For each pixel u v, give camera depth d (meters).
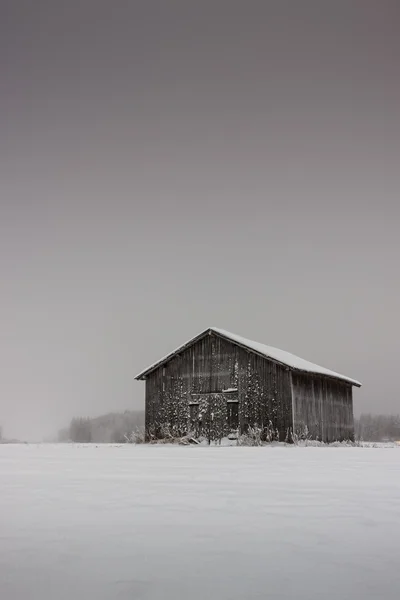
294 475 9.92
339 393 36.50
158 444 30.86
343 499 6.90
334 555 4.25
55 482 8.80
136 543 4.62
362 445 35.12
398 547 4.49
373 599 3.32
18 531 5.07
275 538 4.79
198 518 5.66
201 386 31.58
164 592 3.45
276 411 29.14
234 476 9.72
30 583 3.62
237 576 3.75
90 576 3.76
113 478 9.40
